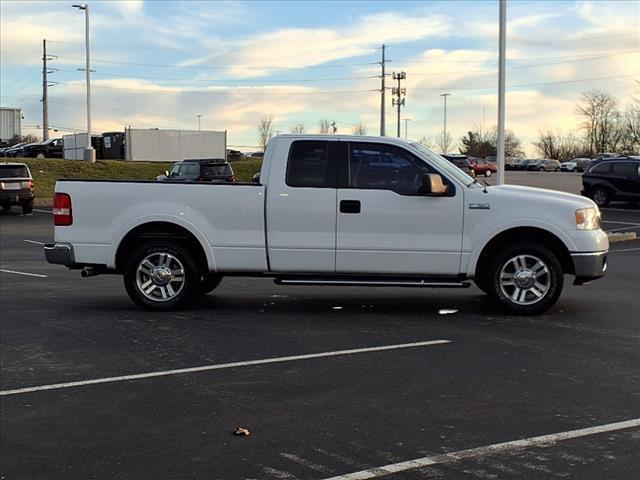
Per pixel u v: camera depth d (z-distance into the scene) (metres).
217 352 6.45
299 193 7.86
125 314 8.23
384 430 4.46
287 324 7.61
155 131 47.56
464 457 4.01
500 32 15.99
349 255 7.85
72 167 39.72
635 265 12.63
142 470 3.92
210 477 3.81
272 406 4.96
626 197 26.39
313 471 3.86
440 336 7.00
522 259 7.84
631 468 3.82
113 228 8.11
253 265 7.99
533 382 5.44
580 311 8.20
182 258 8.25
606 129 96.00
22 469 3.96
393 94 73.19
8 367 6.02
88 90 40.78
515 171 75.56
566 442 4.21
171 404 5.04
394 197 7.76
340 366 5.95
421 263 7.79
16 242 17.20
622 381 5.45
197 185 8.03
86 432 4.51
